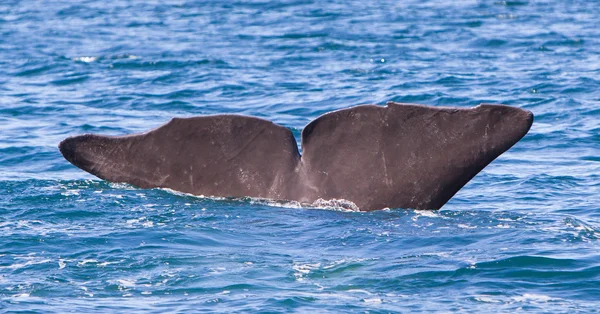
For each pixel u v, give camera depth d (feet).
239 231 140.05
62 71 376.48
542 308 113.29
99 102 306.55
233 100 308.19
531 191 186.29
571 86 322.34
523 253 132.57
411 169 142.92
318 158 147.02
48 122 269.23
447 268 126.82
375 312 111.96
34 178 191.52
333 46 442.91
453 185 142.61
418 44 449.06
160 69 379.76
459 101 302.86
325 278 123.65
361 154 144.77
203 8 650.43
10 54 424.87
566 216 158.40
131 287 120.98
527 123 137.18
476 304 114.62
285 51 430.20
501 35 478.59
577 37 466.70
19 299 116.16
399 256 131.23
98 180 173.78
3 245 136.36
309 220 143.54
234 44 456.04
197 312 112.16
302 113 286.46
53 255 132.36
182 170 151.84
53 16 610.65
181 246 135.23
